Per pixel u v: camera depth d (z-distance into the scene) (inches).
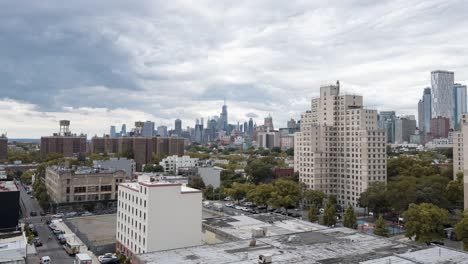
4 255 4065.0
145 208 4439.0
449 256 3316.9
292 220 5201.8
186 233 4586.6
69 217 7386.8
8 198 5561.0
